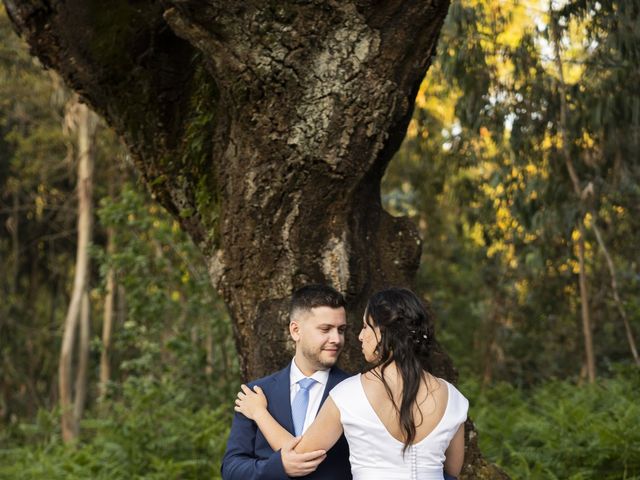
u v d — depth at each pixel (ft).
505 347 58.59
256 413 11.75
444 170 49.90
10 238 78.84
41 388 79.71
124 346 43.21
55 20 16.58
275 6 13.83
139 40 16.17
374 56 14.11
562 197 38.60
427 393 10.69
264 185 14.64
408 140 55.21
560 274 52.08
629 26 30.40
